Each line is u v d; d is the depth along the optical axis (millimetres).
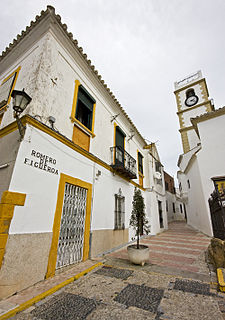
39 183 3707
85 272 3990
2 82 6203
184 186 18969
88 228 5203
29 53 5328
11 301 2617
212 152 10688
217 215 4980
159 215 13297
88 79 6621
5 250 2836
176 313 2348
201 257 5242
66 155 4691
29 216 3361
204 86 23938
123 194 8148
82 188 5270
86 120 6422
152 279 3572
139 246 5074
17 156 3326
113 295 2895
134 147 11016
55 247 3824
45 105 4266
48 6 4758
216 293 2887
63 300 2744
